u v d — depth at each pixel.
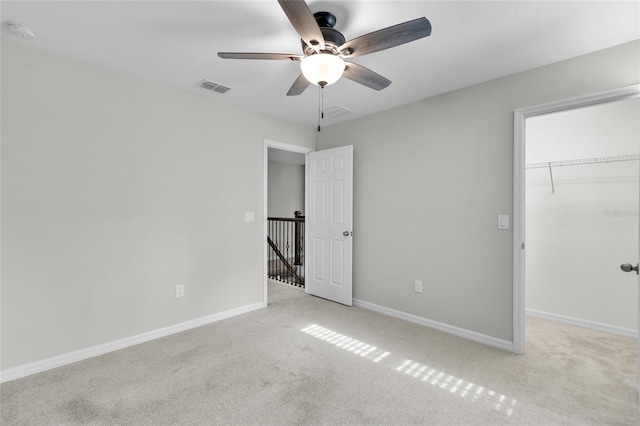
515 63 2.38
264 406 1.83
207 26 1.93
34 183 2.19
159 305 2.81
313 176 4.17
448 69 2.48
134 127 2.66
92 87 2.43
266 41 2.11
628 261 2.86
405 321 3.24
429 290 3.08
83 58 2.35
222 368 2.25
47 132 2.24
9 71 2.10
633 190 2.86
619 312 2.89
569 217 3.17
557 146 3.23
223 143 3.26
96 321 2.46
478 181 2.75
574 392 1.96
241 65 2.46
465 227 2.83
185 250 2.98
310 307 3.69
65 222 2.32
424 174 3.12
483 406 1.83
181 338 2.78
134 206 2.66
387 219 3.44
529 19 1.83
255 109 3.49
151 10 1.78
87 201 2.42
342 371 2.22
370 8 1.74
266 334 2.87
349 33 1.99
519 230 2.51
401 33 1.58
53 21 1.89
